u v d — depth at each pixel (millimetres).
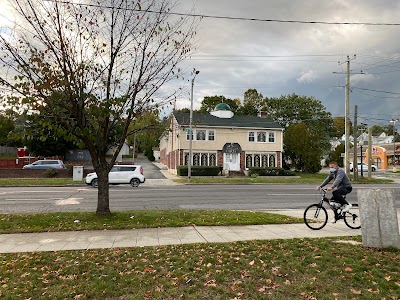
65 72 9492
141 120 10906
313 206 9938
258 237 8414
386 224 7086
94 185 24391
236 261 6246
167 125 11734
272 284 5148
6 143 58125
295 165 46438
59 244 7754
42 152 46031
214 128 41219
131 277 5422
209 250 7074
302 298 4676
